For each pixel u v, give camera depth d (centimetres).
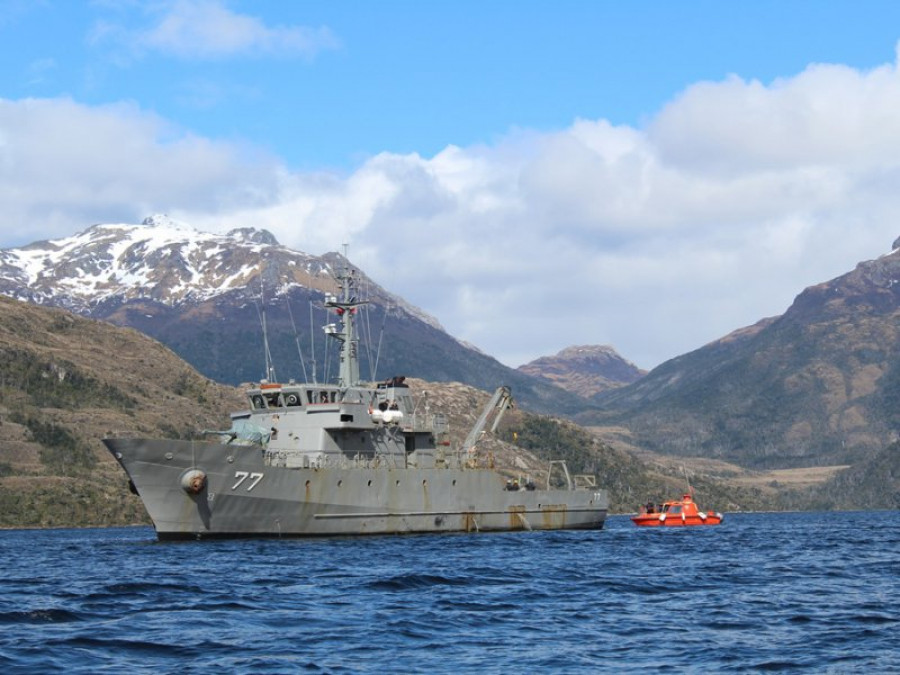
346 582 6022
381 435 9775
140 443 8275
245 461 8625
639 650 4081
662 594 5819
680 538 12244
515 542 9544
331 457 9369
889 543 11494
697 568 7438
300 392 9450
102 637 4209
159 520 8481
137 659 3828
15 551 9862
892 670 3719
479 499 10431
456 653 3994
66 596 5500
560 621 4759
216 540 8712
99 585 6072
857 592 5928
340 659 3856
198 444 8444
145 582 6025
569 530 11750
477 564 7225
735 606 5291
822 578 6762
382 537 9481
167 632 4353
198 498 8512
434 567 6944
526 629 4534
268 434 9475
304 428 9412
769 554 9156
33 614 4775
